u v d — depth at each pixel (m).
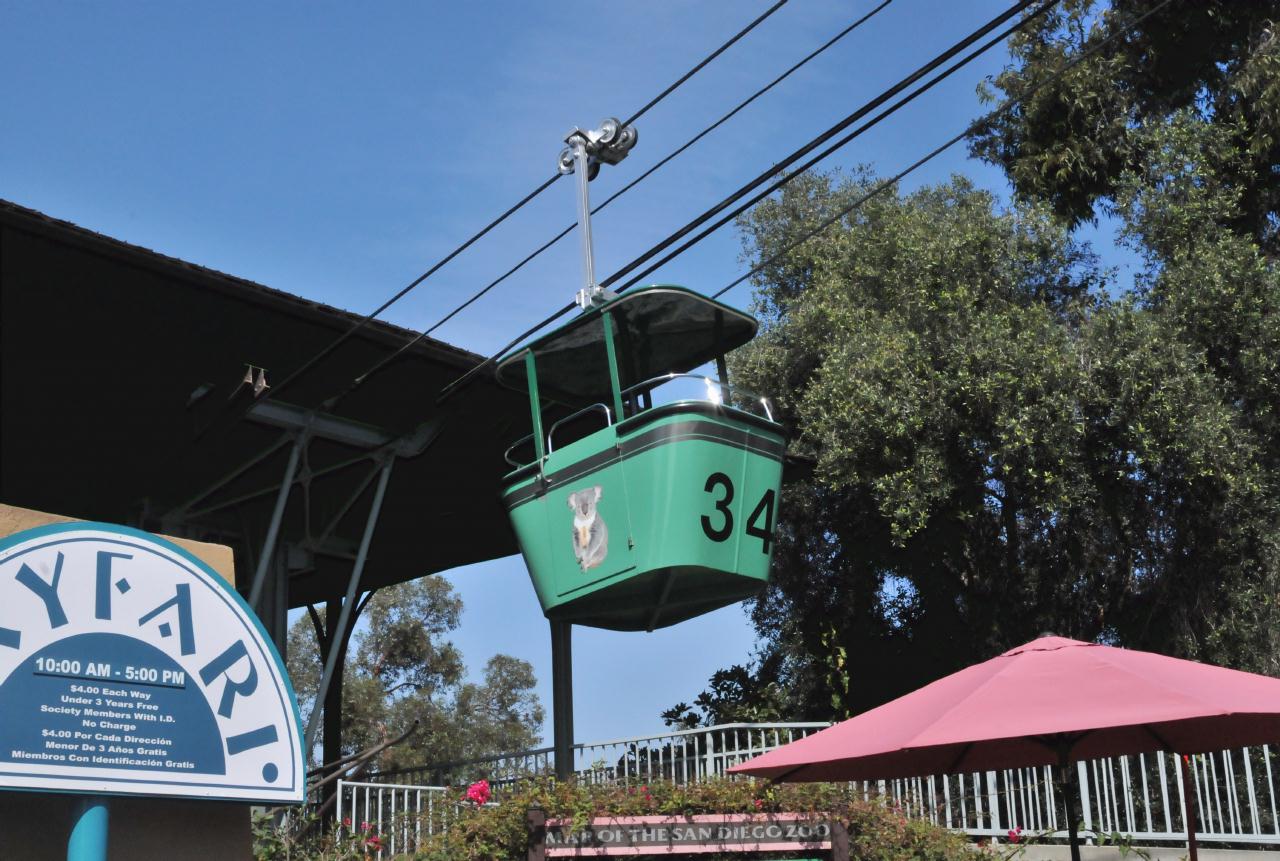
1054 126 18.50
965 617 18.67
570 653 13.91
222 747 5.73
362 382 11.94
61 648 5.37
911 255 17.42
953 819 11.43
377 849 9.84
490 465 15.05
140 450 13.40
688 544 8.09
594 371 10.19
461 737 37.03
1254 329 15.79
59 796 5.29
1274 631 14.87
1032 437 15.49
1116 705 6.00
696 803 8.53
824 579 19.36
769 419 8.82
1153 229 16.80
